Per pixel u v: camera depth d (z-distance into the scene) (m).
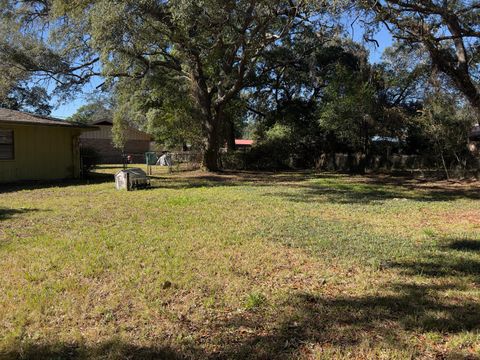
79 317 3.67
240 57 20.00
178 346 3.18
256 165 26.45
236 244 6.18
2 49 16.61
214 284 4.47
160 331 3.42
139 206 9.86
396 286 4.45
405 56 15.10
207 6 13.60
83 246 5.96
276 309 3.84
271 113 29.98
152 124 30.52
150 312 3.76
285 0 15.03
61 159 17.72
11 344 3.19
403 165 22.50
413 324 3.50
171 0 13.45
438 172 18.91
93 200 10.95
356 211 9.34
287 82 28.25
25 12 17.69
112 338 3.29
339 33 15.10
